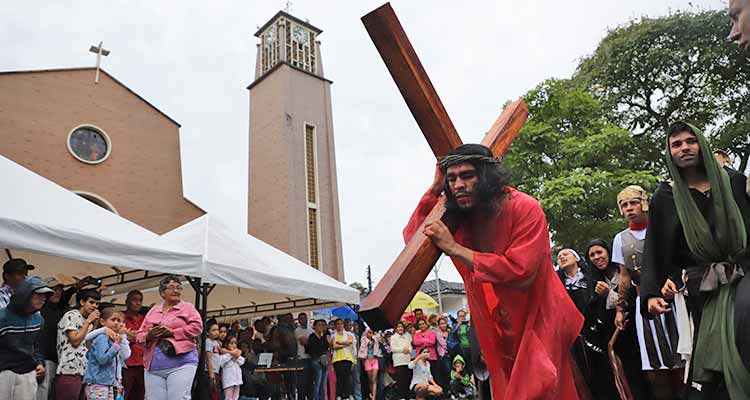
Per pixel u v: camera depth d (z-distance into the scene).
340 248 29.14
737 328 1.93
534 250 1.97
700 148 2.19
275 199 28.11
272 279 8.66
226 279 8.00
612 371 4.06
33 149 20.69
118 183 22.47
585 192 14.53
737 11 1.25
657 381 3.61
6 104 20.47
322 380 9.99
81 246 6.42
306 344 10.03
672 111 18.64
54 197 6.95
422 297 17.97
